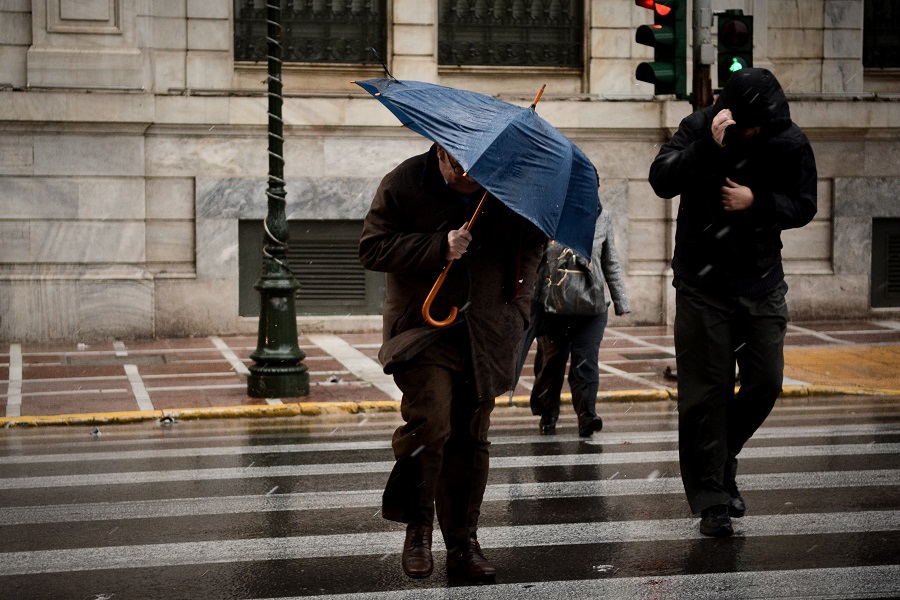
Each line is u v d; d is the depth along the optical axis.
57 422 9.52
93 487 7.00
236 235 15.07
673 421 9.64
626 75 16.08
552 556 5.36
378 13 15.75
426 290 4.75
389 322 4.85
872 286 16.94
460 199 4.70
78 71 14.38
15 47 14.29
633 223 16.17
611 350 13.83
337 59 15.63
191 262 15.04
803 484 6.92
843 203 16.59
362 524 6.04
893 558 5.26
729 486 5.85
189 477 7.32
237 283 15.11
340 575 5.08
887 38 16.92
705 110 5.49
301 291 15.54
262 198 15.11
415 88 4.75
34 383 11.43
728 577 4.98
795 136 5.24
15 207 14.38
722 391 5.53
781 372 5.51
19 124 14.29
